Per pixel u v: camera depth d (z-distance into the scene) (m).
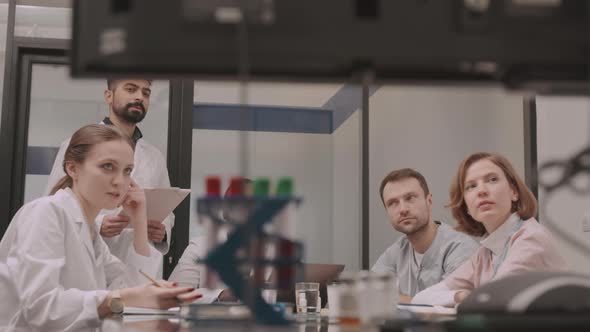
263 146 4.31
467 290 2.29
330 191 4.34
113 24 0.91
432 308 1.70
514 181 2.51
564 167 0.93
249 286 1.03
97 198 2.21
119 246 2.68
